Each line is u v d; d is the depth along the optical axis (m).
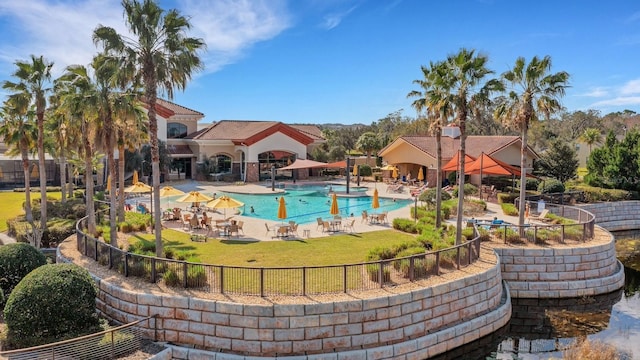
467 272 16.75
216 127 57.00
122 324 14.88
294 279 15.66
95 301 15.17
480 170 35.56
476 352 15.90
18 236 25.81
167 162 50.34
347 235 24.62
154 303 14.31
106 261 17.72
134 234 24.91
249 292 14.59
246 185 49.34
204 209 33.50
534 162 47.41
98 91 20.31
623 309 19.67
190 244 22.41
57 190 47.25
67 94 21.98
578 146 70.88
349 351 13.70
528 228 22.58
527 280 20.47
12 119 29.09
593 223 22.86
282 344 13.52
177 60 18.06
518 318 18.92
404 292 14.54
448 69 20.95
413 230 25.14
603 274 21.16
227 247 21.78
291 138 55.00
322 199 40.75
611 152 41.81
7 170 51.84
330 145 73.06
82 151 27.80
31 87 26.58
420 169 48.28
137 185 30.64
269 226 26.83
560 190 35.88
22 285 14.08
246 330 13.59
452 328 15.29
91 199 23.97
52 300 13.79
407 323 14.50
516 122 23.66
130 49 17.66
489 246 20.97
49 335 13.84
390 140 73.81
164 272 15.79
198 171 53.59
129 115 20.27
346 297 14.16
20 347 13.48
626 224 36.06
